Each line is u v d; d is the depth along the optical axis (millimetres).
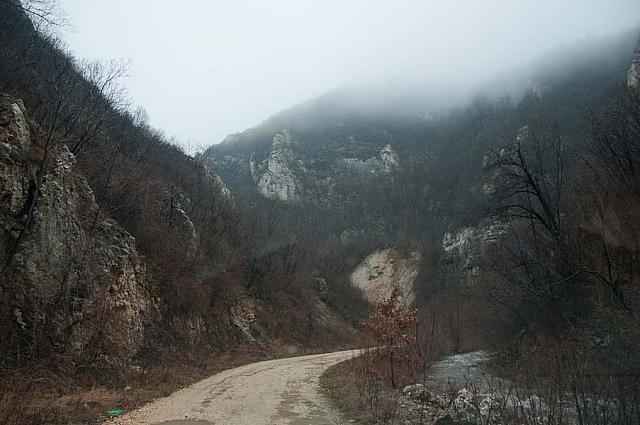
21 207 17656
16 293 16375
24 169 18250
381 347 19422
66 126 24406
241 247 50625
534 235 26312
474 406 13188
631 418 8852
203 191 49219
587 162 22297
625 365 11305
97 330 19391
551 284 22094
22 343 15812
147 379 18969
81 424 11406
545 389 12484
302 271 64875
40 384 14602
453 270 67250
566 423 10148
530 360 19844
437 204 91500
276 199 97938
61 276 18531
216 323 35469
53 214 18922
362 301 76625
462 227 69000
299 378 22406
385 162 113562
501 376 21750
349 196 104625
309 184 106812
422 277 73188
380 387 17391
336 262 83688
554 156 30266
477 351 38094
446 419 11547
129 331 21922
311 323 53156
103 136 30969
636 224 18375
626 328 14539
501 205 28203
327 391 17766
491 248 37250
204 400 15703
